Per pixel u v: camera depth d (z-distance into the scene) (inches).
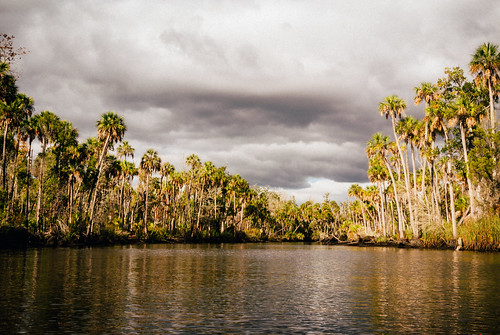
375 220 4106.8
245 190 4084.6
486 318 456.8
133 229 3152.1
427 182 2960.1
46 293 599.8
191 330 400.5
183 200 3927.2
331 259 1464.1
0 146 2178.9
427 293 634.8
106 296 586.2
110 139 2490.2
